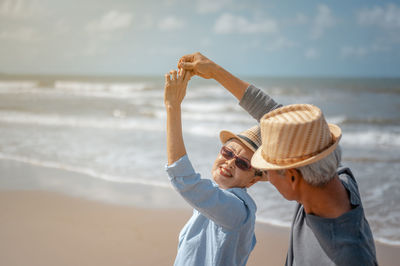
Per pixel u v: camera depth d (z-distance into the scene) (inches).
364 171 309.6
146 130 553.3
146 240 177.8
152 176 287.4
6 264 153.4
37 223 197.9
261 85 2420.0
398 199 230.5
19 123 613.6
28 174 295.4
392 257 155.6
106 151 382.0
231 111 890.1
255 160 54.9
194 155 362.9
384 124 675.4
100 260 157.8
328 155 48.5
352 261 47.0
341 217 49.4
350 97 1310.3
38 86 2010.3
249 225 62.6
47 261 156.3
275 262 155.9
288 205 220.5
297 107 51.5
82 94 1462.8
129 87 1817.2
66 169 310.0
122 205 225.5
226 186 68.9
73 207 222.5
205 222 66.6
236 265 65.9
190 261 65.2
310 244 53.9
